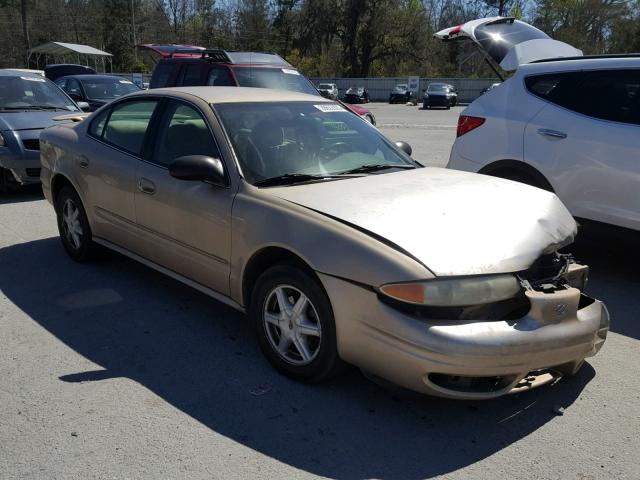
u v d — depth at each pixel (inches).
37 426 121.9
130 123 193.8
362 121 193.3
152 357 151.8
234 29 3129.9
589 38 2436.0
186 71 446.3
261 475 107.9
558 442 119.3
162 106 182.7
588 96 212.8
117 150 193.0
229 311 181.0
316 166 162.4
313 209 135.8
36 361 149.1
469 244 122.6
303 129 173.2
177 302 187.0
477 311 118.7
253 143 160.9
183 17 3282.5
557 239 134.4
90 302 186.1
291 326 137.7
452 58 2669.8
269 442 117.6
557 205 149.6
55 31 3075.8
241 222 145.6
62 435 118.9
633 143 197.8
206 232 156.3
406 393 128.3
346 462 112.0
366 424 124.2
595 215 208.7
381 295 118.9
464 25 340.2
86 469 108.9
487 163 235.8
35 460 111.3
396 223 128.0
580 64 217.3
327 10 2541.8
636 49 2143.2
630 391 139.2
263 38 2955.2
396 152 185.3
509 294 119.7
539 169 220.4
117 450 114.4
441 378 118.5
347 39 2588.6
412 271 116.3
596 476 109.1
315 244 129.0
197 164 150.1
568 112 215.6
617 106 205.5
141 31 3083.2
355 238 124.9
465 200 141.8
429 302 115.0
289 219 136.0
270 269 139.5
